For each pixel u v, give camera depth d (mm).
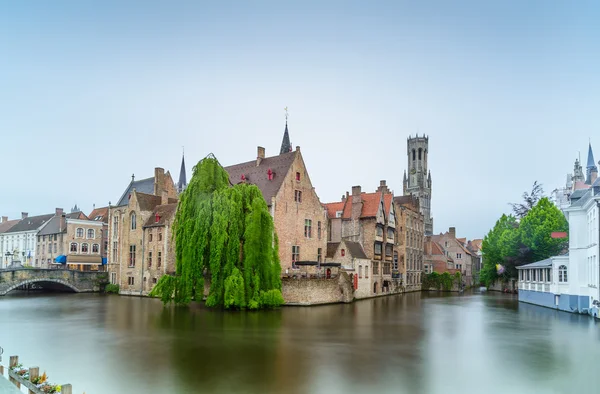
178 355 24156
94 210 99000
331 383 19359
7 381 17047
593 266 40781
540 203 71062
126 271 67500
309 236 61094
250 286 44688
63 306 48656
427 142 170625
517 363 22859
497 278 85750
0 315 40781
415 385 19172
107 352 24875
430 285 90000
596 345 27359
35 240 94375
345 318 39250
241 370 21250
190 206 45844
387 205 73688
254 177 61406
